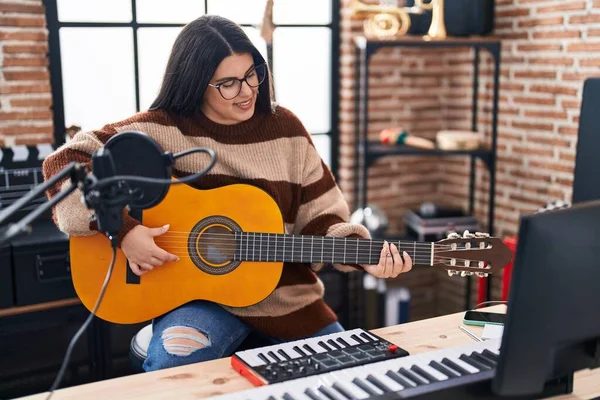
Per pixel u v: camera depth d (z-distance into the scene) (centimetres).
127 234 199
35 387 294
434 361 149
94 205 134
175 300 208
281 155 230
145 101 349
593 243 125
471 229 364
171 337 198
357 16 341
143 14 342
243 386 150
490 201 354
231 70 213
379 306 360
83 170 128
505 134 366
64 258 281
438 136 361
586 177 246
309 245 208
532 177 351
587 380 153
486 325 180
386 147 359
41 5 313
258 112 231
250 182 222
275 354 159
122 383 151
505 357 124
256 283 211
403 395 134
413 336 176
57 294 284
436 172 421
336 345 166
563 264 122
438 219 362
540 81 339
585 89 246
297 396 136
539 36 337
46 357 294
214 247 209
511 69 357
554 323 124
